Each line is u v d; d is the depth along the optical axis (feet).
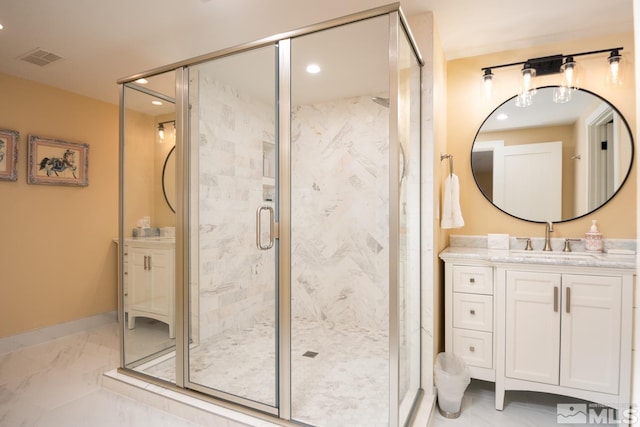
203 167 6.95
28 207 9.76
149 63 8.92
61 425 6.03
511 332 6.51
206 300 6.93
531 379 6.39
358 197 8.98
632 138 7.31
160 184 7.26
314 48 6.26
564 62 7.72
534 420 6.30
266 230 6.23
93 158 11.27
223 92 6.64
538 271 6.31
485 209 8.52
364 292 9.23
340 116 8.63
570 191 7.82
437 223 7.16
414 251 6.54
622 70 7.43
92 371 8.13
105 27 7.27
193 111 6.99
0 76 9.23
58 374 7.98
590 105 7.66
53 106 10.29
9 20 6.98
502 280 6.56
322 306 9.13
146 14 6.82
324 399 6.43
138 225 7.52
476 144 8.55
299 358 7.98
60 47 8.10
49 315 10.17
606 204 7.56
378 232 9.00
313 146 8.29
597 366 5.95
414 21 6.81
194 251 7.02
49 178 10.11
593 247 7.39
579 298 6.05
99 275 11.43
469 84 8.60
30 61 8.74
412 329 6.36
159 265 7.22
